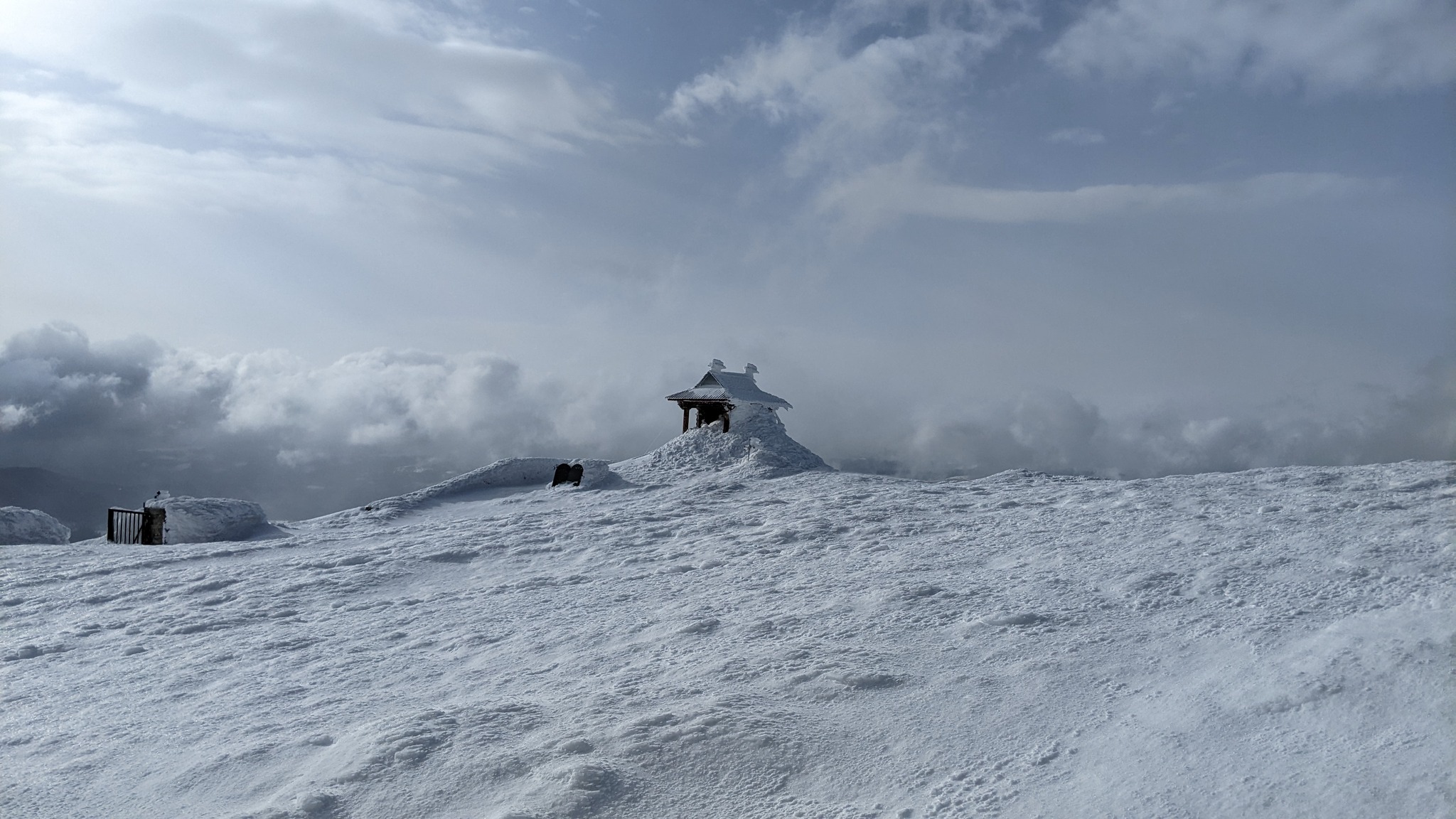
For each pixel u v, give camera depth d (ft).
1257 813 12.54
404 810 15.70
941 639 22.94
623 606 33.17
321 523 78.43
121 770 19.43
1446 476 39.60
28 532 72.02
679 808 15.02
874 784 15.20
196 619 37.17
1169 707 16.62
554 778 15.89
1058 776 14.61
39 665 31.12
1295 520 33.22
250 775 18.20
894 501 55.42
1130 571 28.30
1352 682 16.11
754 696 19.31
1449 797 11.93
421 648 29.48
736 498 67.26
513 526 59.26
